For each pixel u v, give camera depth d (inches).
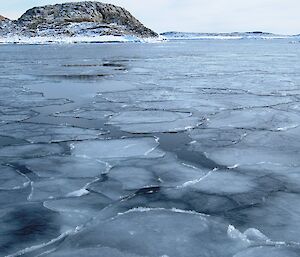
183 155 303.3
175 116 430.3
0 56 1545.3
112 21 5162.4
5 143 336.2
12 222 198.2
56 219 201.3
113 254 170.2
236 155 301.3
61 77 816.9
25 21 4773.6
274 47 2645.2
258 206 214.1
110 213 208.2
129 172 266.2
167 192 234.2
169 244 177.5
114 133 367.9
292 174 260.1
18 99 546.9
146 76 823.7
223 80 741.9
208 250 172.6
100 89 642.8
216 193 231.6
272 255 168.2
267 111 444.5
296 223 195.6
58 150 314.7
